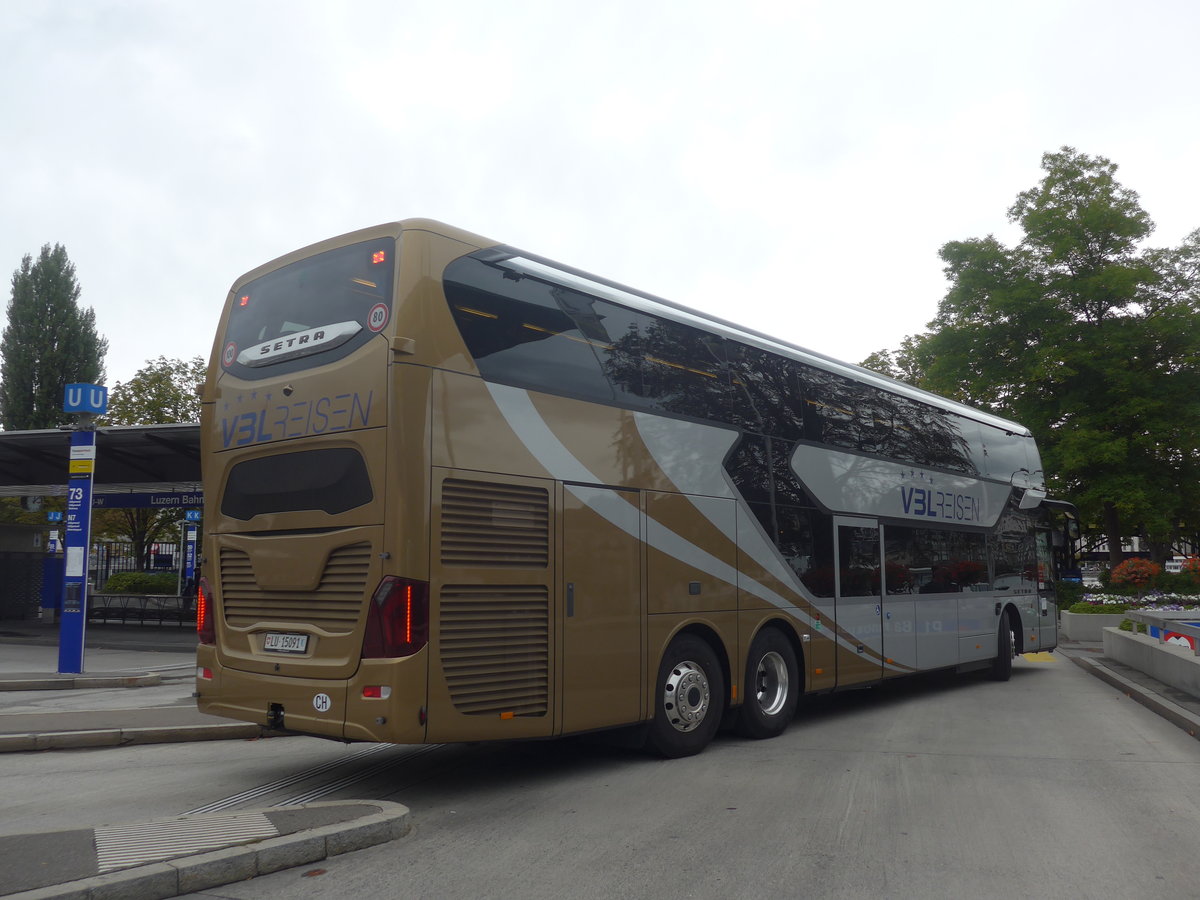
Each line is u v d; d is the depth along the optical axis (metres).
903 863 5.47
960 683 15.48
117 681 14.45
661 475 8.79
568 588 7.69
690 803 6.97
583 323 8.28
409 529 6.62
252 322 7.95
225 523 7.84
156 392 37.34
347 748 9.32
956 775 7.99
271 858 5.16
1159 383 30.86
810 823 6.38
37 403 49.44
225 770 8.23
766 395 10.48
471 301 7.29
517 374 7.54
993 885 5.09
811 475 11.02
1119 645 17.95
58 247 51.28
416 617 6.59
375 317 7.00
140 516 38.72
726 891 4.96
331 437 7.03
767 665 10.14
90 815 6.54
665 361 9.12
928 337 35.12
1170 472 31.86
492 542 7.13
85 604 15.31
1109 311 32.19
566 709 7.57
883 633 12.05
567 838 5.98
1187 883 5.14
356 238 7.34
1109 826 6.32
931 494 13.64
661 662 8.61
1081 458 29.19
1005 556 15.84
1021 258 33.00
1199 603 26.16
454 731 6.75
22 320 50.00
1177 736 10.06
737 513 9.70
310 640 7.02
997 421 16.41
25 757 8.88
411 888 4.95
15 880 4.50
